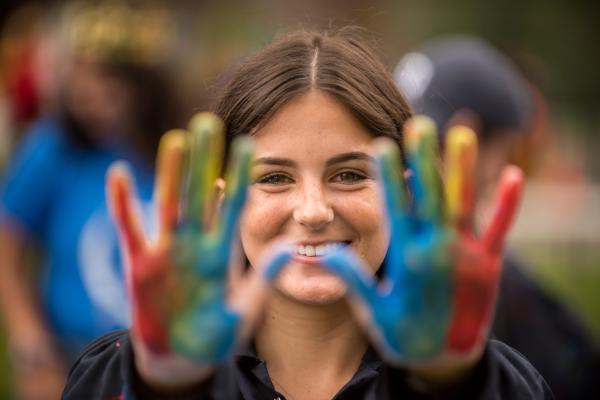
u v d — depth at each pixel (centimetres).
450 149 360
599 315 1566
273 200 459
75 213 842
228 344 356
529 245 2002
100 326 831
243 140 359
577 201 2178
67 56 859
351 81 473
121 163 852
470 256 355
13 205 865
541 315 723
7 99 1523
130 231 359
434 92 766
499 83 774
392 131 482
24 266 882
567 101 3359
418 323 354
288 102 464
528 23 3294
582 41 3344
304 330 475
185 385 371
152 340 356
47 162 852
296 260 453
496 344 469
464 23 3216
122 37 853
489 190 777
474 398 387
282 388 477
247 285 362
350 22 695
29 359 862
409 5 3198
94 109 852
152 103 865
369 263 458
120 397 420
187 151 362
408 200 382
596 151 2927
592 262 1984
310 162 457
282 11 2292
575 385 721
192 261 354
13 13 1611
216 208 400
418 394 393
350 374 475
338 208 454
